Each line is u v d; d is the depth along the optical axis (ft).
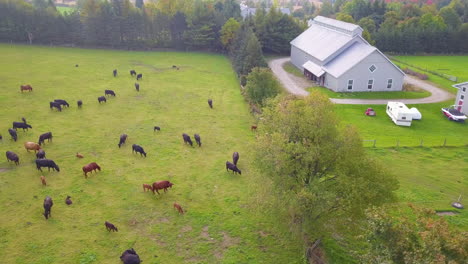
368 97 192.85
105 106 157.38
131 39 302.66
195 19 301.84
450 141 138.72
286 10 524.11
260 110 152.87
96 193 93.71
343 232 71.92
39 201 88.94
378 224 52.47
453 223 88.33
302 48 251.80
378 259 50.75
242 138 132.87
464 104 169.17
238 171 105.29
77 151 115.65
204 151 120.98
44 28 288.30
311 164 72.08
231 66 254.47
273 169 71.20
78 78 198.80
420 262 45.62
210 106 163.43
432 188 105.19
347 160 69.56
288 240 80.89
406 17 367.86
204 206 91.20
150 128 137.39
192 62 262.26
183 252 75.41
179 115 152.56
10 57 239.71
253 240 80.28
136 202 91.09
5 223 80.59
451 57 315.58
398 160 120.98
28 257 71.36
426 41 324.19
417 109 175.52
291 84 215.92
